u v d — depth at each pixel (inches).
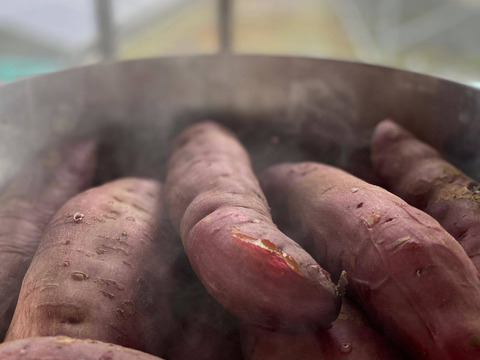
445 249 6.7
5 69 25.8
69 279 7.5
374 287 6.9
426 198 9.7
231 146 11.5
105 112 12.9
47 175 11.6
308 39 35.4
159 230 9.4
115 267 7.9
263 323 6.8
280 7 40.8
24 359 5.5
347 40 35.2
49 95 11.6
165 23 35.6
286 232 9.5
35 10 32.5
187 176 10.1
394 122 12.5
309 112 13.5
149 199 10.3
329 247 8.0
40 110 11.5
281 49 33.4
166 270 8.9
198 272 7.2
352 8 38.8
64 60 27.0
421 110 12.0
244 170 10.2
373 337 7.1
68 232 8.4
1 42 28.3
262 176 11.9
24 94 11.0
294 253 6.6
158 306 8.3
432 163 10.3
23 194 10.8
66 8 33.1
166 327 8.2
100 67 12.3
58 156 12.0
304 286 6.4
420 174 10.2
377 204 7.7
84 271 7.6
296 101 13.5
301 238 8.9
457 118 11.3
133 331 7.5
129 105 13.1
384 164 11.2
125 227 8.7
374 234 7.2
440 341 6.2
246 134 14.1
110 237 8.4
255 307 6.5
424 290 6.4
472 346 6.0
